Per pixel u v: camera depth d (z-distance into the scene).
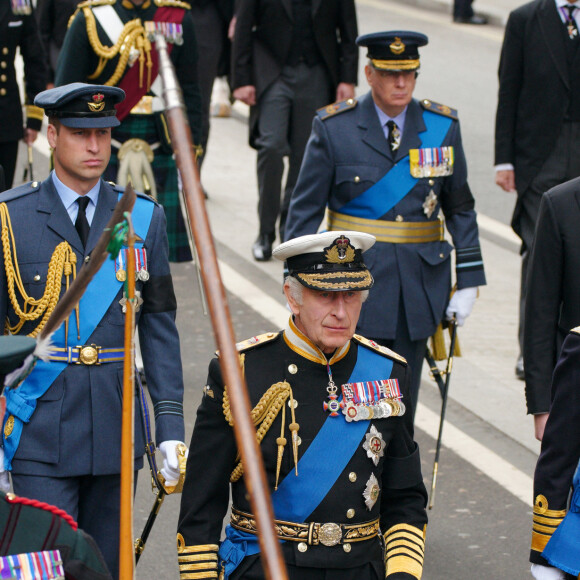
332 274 12.77
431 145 21.28
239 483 13.15
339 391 13.17
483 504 21.86
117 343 15.77
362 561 12.95
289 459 12.89
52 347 14.02
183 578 12.88
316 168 21.27
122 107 26.27
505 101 27.75
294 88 34.22
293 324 13.32
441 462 23.53
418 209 21.22
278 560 7.52
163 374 16.22
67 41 26.06
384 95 20.86
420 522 13.53
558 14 27.22
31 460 15.34
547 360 17.30
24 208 15.94
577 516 13.75
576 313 17.16
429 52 68.31
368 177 21.08
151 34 25.98
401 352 21.36
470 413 26.08
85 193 16.17
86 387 15.55
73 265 15.81
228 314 7.92
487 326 31.72
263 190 35.12
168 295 16.39
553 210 17.25
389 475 13.48
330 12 33.94
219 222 39.31
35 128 31.12
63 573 9.62
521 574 19.45
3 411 10.16
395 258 21.03
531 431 25.27
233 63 34.47
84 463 15.44
